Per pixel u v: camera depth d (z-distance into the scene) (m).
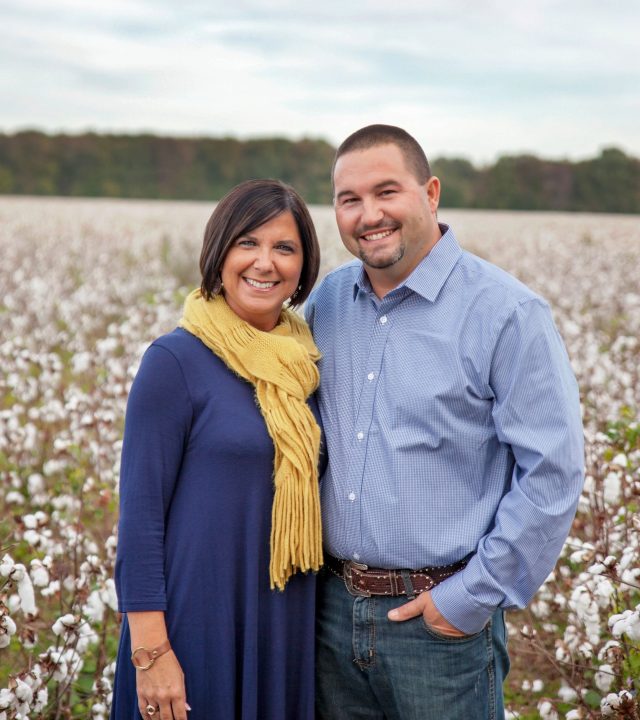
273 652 2.29
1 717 2.50
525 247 20.30
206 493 2.21
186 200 46.75
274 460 2.23
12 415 4.52
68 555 3.43
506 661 2.43
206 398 2.21
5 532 3.87
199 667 2.23
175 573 2.22
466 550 2.21
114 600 2.88
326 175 46.12
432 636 2.23
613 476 3.25
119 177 46.53
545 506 2.13
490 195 43.53
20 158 45.78
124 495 2.19
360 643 2.31
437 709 2.27
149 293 12.40
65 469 4.53
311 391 2.31
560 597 3.23
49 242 18.52
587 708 2.86
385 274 2.30
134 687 2.27
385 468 2.24
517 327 2.15
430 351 2.23
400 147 2.25
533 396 2.14
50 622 3.29
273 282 2.26
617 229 26.55
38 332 7.95
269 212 2.23
